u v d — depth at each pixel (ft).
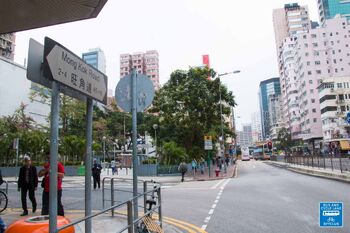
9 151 128.77
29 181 34.73
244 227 28.17
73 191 63.67
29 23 20.34
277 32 571.28
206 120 138.62
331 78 292.40
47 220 15.81
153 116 172.96
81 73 13.79
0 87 185.68
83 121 163.22
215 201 45.57
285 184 67.26
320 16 499.92
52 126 11.36
